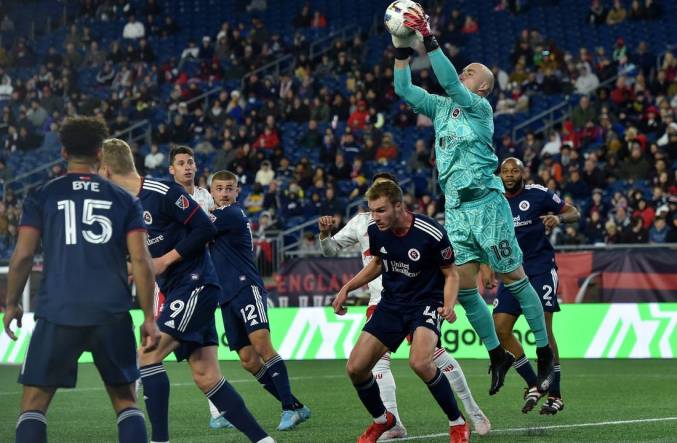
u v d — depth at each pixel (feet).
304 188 118.42
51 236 28.04
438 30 143.43
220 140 131.44
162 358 34.99
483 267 47.80
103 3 161.68
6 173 134.72
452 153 41.29
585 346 76.69
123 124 138.72
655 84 124.36
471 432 41.57
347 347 80.07
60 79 149.89
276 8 159.33
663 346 75.05
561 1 146.92
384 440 39.70
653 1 141.79
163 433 34.86
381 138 123.95
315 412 50.31
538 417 46.37
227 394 35.17
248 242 46.83
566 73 131.64
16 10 163.84
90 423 47.39
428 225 35.32
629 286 85.92
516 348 46.83
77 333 27.63
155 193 34.94
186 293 35.27
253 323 45.29
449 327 79.20
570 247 88.53
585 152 117.08
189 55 150.61
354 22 154.51
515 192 49.65
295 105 133.69
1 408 54.44
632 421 44.04
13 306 28.55
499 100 129.70
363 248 45.42
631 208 99.71
